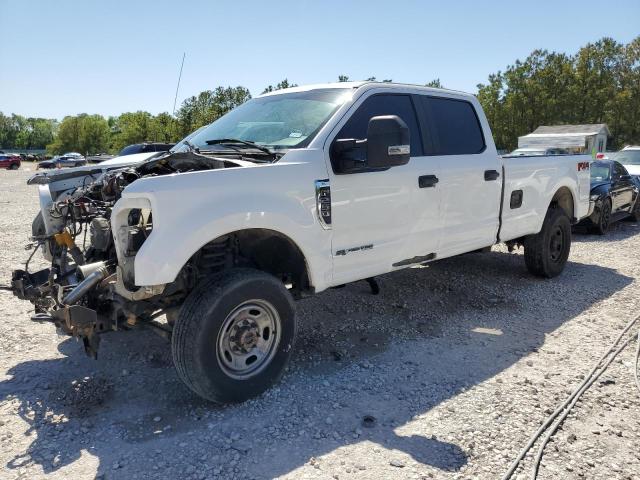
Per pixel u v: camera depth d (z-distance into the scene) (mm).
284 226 3746
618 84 63906
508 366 4281
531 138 44469
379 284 6508
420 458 3043
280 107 4676
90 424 3396
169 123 32469
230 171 3537
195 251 3324
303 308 5652
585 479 2879
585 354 4527
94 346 3527
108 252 3920
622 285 6668
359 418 3479
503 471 2934
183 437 3246
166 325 3867
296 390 3855
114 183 3971
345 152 4035
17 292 4012
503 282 6691
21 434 3283
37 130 149875
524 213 6145
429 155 4957
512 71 56969
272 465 2973
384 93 4691
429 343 4762
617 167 11781
